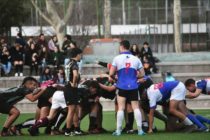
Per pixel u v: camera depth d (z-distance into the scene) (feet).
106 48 215.10
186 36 271.08
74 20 278.05
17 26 243.60
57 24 226.79
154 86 97.45
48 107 98.89
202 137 91.35
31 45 182.50
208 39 248.52
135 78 95.40
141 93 99.19
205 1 327.06
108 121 122.42
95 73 186.09
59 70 148.36
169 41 279.08
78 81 95.86
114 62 95.35
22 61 180.55
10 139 92.27
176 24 239.30
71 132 96.43
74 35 266.36
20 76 179.73
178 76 176.86
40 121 96.43
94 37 274.36
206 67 190.08
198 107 149.79
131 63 95.04
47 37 279.28
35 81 98.22
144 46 178.91
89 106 100.12
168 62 194.70
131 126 97.96
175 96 97.30
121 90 94.89
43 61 180.75
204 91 100.07
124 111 99.66
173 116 100.42
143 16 336.90
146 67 173.47
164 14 334.65
